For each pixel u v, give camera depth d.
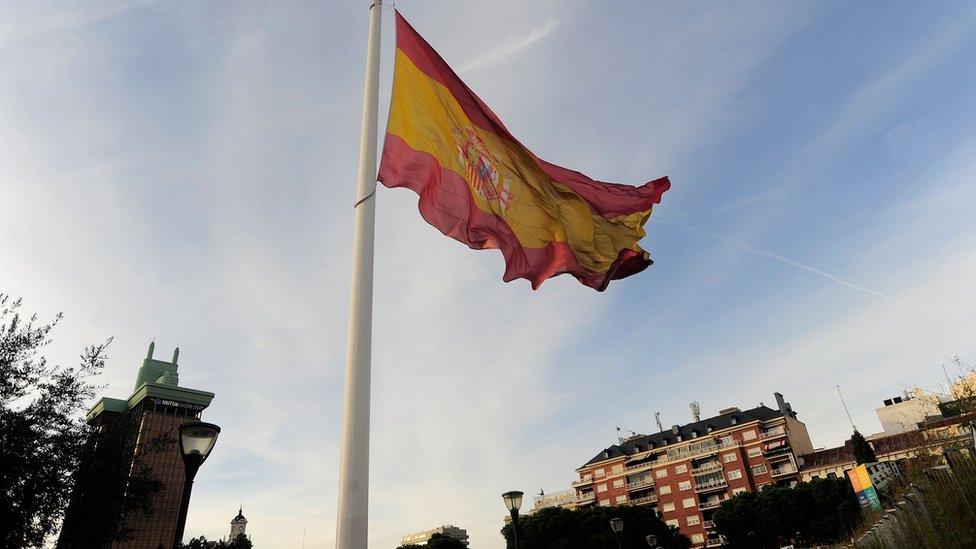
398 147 8.65
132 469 19.66
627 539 58.81
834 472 73.44
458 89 10.32
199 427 10.28
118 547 80.81
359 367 6.95
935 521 12.12
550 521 61.75
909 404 76.12
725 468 82.12
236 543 77.44
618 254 11.57
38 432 16.75
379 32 9.73
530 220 10.28
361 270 7.62
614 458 93.94
